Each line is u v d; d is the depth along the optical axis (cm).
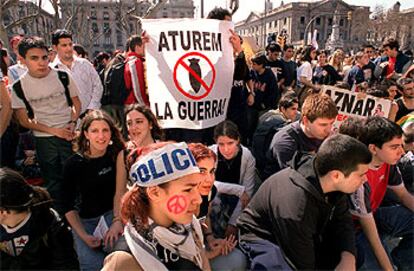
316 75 841
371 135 241
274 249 213
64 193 277
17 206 192
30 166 396
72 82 360
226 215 280
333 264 220
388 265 244
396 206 297
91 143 273
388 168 262
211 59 366
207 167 208
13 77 440
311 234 197
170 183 130
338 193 203
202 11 727
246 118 439
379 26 4331
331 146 190
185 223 135
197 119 370
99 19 6047
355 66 748
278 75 671
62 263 210
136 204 133
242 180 312
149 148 141
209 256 238
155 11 1473
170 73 362
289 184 203
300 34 6756
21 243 200
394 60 705
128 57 434
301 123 306
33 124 347
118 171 279
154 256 128
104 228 264
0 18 1024
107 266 126
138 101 414
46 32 2161
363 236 262
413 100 424
